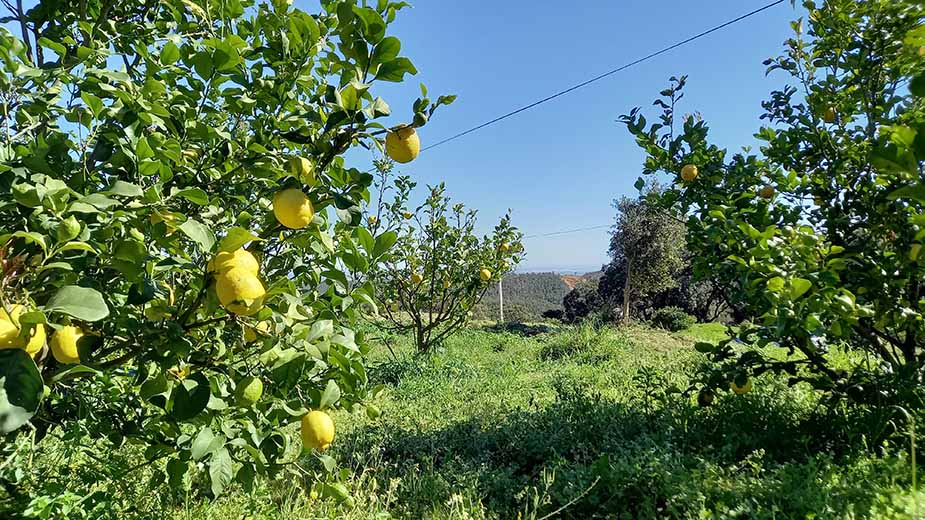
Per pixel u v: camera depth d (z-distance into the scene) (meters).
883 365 3.40
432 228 9.19
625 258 22.89
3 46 1.52
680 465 3.08
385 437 4.48
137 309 1.72
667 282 22.20
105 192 1.39
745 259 3.24
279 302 1.57
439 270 9.43
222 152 1.91
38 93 1.71
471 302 9.41
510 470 3.65
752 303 3.32
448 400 6.09
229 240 1.42
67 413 2.17
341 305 1.90
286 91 1.99
